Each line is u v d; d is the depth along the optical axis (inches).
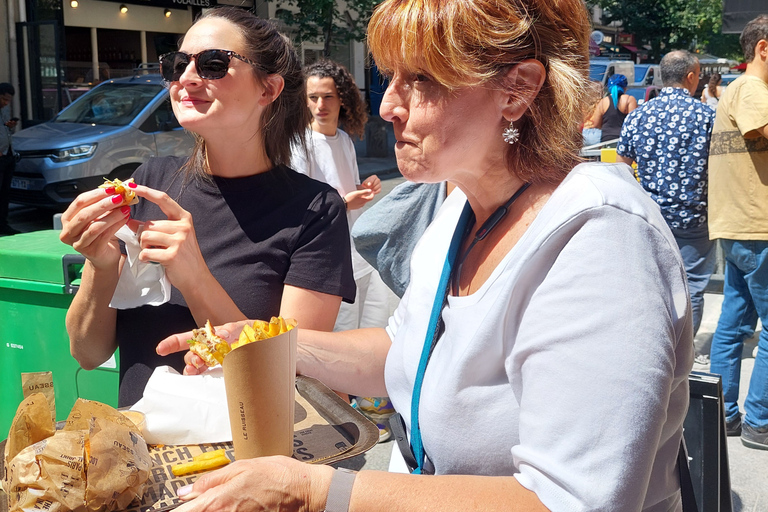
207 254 76.7
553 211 39.4
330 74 156.1
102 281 71.7
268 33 76.7
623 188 38.3
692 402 66.4
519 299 40.0
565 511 34.2
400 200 100.6
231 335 59.0
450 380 42.8
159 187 81.4
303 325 74.2
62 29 601.9
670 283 37.1
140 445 46.1
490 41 40.2
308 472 38.7
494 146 44.6
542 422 35.7
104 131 376.5
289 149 82.1
